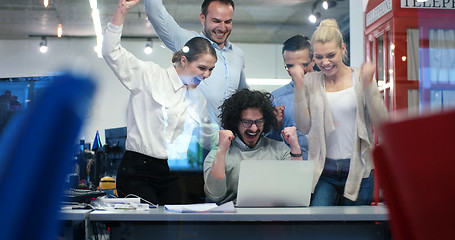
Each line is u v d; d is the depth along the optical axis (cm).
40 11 448
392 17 367
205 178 328
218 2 386
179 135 366
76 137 32
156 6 380
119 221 194
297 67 385
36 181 30
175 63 381
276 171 222
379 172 40
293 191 224
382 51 380
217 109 380
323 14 388
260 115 327
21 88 158
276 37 391
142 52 381
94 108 32
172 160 359
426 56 365
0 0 450
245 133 325
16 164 30
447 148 29
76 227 179
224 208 199
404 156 31
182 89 375
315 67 385
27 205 30
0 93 159
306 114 373
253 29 391
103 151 315
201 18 386
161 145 358
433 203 30
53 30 445
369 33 386
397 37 367
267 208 214
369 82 364
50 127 31
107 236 193
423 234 31
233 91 386
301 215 193
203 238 197
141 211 199
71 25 428
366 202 361
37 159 30
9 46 460
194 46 381
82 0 431
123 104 366
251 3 386
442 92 366
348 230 203
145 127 361
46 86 32
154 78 372
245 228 199
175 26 386
